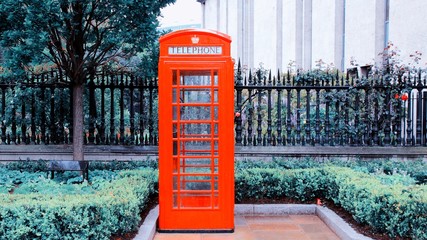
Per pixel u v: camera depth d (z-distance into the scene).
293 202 7.57
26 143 9.13
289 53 19.06
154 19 7.71
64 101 9.22
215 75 6.19
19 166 8.52
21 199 5.21
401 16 11.64
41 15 6.80
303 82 9.24
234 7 27.83
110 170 8.26
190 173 6.18
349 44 14.45
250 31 25.44
